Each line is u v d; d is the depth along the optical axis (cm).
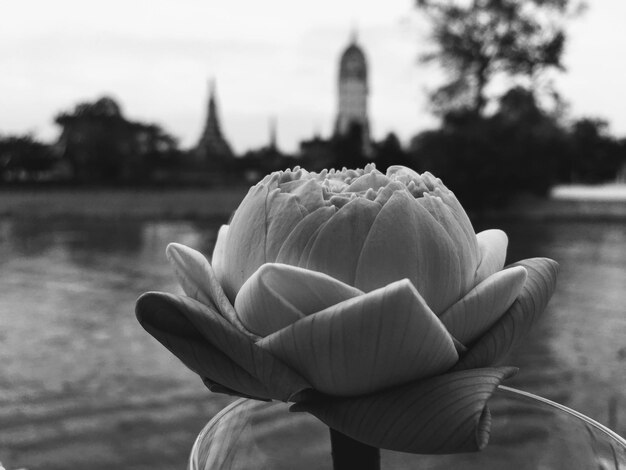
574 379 117
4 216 632
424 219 13
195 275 16
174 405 109
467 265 14
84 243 415
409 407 12
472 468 17
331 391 13
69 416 104
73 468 85
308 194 14
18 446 92
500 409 17
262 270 12
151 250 375
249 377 14
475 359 14
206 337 14
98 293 236
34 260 335
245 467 17
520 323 14
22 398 114
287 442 17
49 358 143
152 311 14
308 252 13
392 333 12
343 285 12
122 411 107
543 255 347
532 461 16
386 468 18
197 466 14
